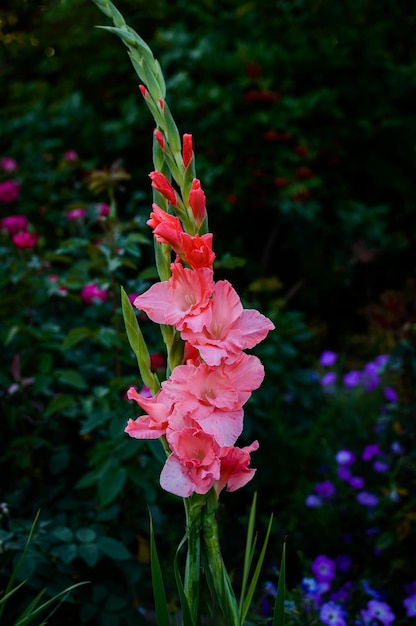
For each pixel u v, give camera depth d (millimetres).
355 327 5352
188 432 1224
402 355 3033
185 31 4965
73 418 2703
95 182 2695
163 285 1273
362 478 3180
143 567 2443
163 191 1245
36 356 2770
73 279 2771
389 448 3182
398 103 5320
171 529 2752
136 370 2943
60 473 2629
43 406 2678
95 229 3932
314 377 3484
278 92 4883
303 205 4676
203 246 1222
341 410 3678
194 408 1217
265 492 3270
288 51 5098
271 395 3088
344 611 2312
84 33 5188
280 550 2854
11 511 2369
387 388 3326
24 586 2012
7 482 2549
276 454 3268
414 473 2926
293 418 3404
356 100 5152
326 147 4926
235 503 3178
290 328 3336
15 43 6090
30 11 6168
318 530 2914
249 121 4645
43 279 2945
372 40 5164
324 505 2986
